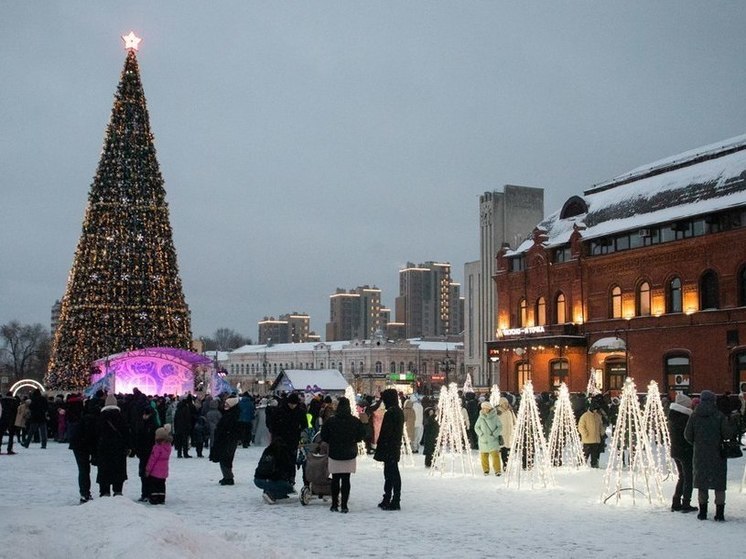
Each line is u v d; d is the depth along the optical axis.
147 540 10.20
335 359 195.50
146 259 55.00
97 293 54.19
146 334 54.31
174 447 35.03
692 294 56.50
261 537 14.38
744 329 52.66
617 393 62.03
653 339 59.09
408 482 23.86
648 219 60.41
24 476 24.62
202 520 16.73
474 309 129.12
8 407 32.75
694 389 55.84
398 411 18.52
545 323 69.38
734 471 26.70
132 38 56.97
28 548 9.91
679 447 17.97
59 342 54.88
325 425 18.12
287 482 19.31
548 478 23.34
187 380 52.16
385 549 13.66
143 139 56.19
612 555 13.21
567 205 71.38
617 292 63.00
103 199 55.12
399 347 188.88
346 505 17.97
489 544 14.16
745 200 52.81
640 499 20.06
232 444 23.02
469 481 24.12
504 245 75.56
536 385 69.12
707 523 16.42
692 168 61.84
